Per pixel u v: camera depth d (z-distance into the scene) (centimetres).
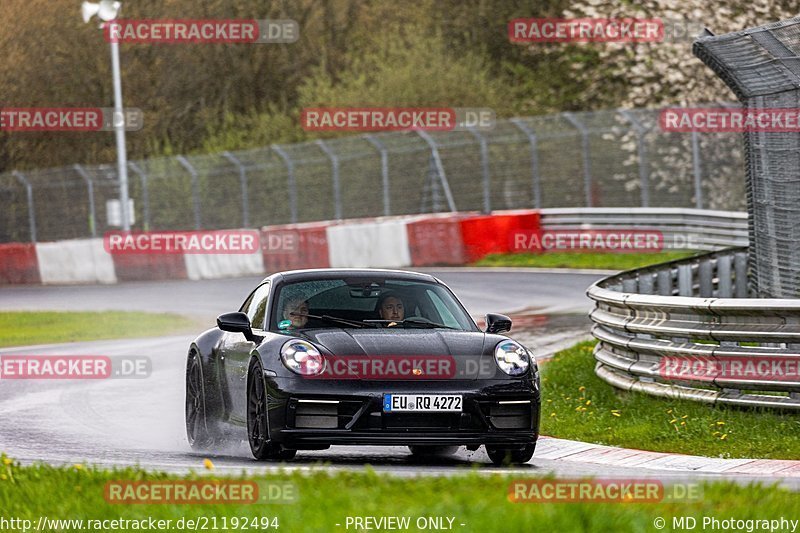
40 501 2262
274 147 13100
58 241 13062
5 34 18162
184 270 11906
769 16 12669
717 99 13588
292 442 2897
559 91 15688
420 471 2784
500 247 11444
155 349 6675
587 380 4903
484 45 16450
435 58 15900
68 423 4222
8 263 12912
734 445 3462
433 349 3000
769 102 5272
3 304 10650
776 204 5466
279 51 18862
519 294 8669
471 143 12256
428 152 13662
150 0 18562
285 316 3262
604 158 13075
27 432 3978
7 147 18288
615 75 14425
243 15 18712
